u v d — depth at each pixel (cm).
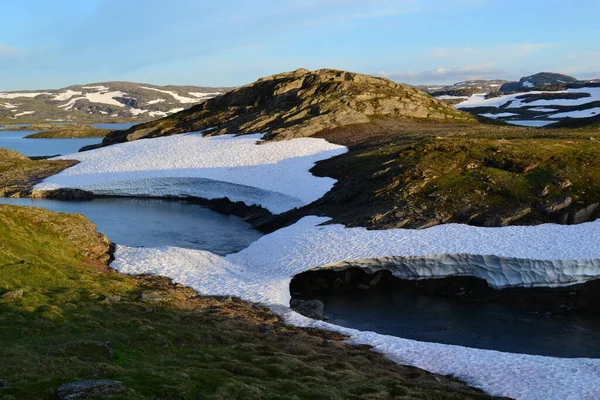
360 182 5947
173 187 8056
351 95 10844
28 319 2291
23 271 2967
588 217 4569
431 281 4125
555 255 3741
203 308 3092
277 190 6681
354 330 2973
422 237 4341
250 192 7075
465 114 11575
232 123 10862
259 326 2850
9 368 1700
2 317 2259
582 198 4759
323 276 4228
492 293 3888
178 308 2995
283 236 4847
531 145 5891
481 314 3556
